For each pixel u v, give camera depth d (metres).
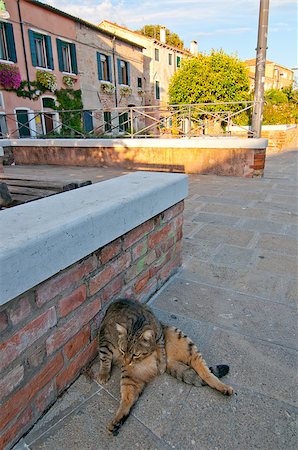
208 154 7.47
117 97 21.56
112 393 1.57
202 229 3.89
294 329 2.03
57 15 16.31
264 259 3.04
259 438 1.34
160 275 2.49
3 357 1.22
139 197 1.95
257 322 2.10
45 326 1.41
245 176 7.21
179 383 1.63
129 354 1.53
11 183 3.03
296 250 3.23
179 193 2.52
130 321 1.63
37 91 15.80
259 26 7.14
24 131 15.45
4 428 1.26
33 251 1.23
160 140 7.96
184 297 2.40
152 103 26.41
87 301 1.67
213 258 3.07
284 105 16.92
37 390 1.41
